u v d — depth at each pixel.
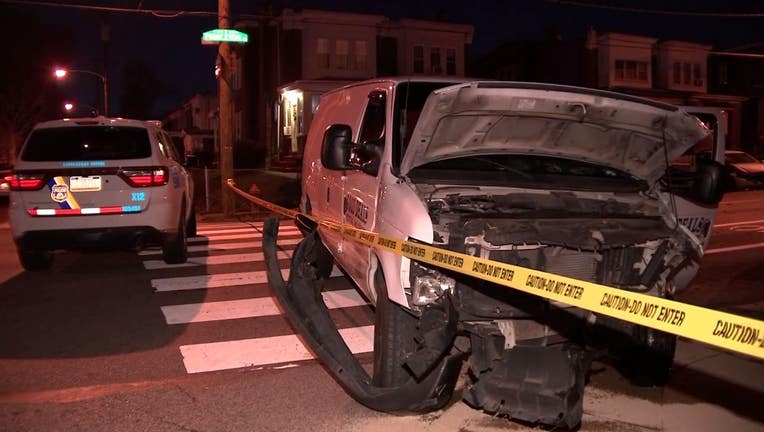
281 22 34.00
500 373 4.13
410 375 4.39
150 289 8.18
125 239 8.45
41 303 7.54
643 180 5.41
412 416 4.61
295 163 29.61
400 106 5.31
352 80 32.88
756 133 41.69
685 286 5.61
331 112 7.36
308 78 33.31
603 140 5.03
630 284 4.43
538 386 4.02
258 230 13.72
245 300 7.68
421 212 4.22
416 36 34.81
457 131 4.71
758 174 22.38
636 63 38.00
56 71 34.19
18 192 8.22
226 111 16.69
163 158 8.80
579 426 4.48
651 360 5.01
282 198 20.97
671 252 4.44
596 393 5.05
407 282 4.24
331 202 6.44
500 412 4.03
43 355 5.82
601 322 4.43
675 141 4.94
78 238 8.30
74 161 8.29
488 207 4.42
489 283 4.16
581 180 5.25
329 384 5.20
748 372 5.46
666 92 36.88
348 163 5.25
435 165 5.06
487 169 5.14
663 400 4.93
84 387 5.12
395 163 4.94
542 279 3.33
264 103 36.50
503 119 4.71
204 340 6.25
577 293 3.16
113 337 6.32
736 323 2.49
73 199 8.25
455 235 4.11
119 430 4.39
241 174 28.77
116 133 8.63
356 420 4.55
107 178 8.31
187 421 4.53
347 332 6.49
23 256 8.93
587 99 4.54
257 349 6.00
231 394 4.99
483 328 4.21
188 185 10.54
